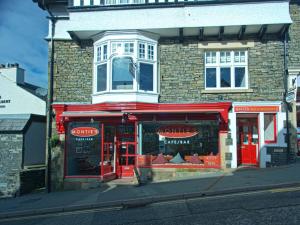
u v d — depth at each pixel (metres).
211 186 11.39
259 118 15.21
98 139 16.08
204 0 15.36
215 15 15.09
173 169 15.44
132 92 15.34
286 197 9.10
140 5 15.55
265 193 9.90
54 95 16.30
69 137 16.23
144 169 15.67
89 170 15.95
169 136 15.71
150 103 15.50
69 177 15.90
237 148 15.61
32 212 10.85
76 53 16.39
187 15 15.27
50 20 16.55
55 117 16.16
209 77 15.83
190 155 15.51
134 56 15.55
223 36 15.70
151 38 15.88
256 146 15.63
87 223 8.48
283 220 7.17
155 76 15.80
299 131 16.12
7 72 21.78
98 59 16.16
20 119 17.53
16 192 15.84
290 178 11.48
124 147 16.27
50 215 10.29
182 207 9.20
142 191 12.08
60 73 16.36
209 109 15.17
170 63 15.88
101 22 15.70
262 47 15.50
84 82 16.23
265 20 14.80
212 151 15.36
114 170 16.20
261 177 12.21
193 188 11.42
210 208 8.72
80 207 10.76
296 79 14.20
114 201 10.72
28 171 16.45
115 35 15.70
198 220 7.69
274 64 15.38
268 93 15.25
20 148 16.92
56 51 16.47
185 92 15.67
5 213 10.89
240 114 15.52
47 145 15.98
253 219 7.40
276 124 15.12
